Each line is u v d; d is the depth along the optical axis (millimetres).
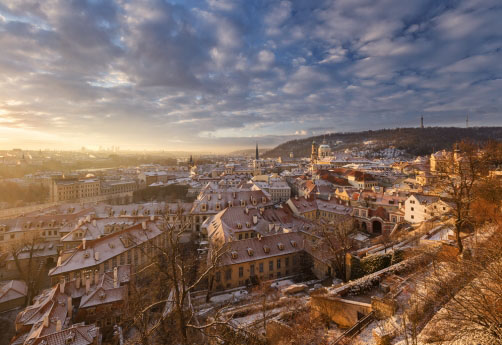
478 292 20109
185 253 86188
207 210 113250
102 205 129250
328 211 119625
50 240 105062
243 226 93062
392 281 39781
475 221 52438
